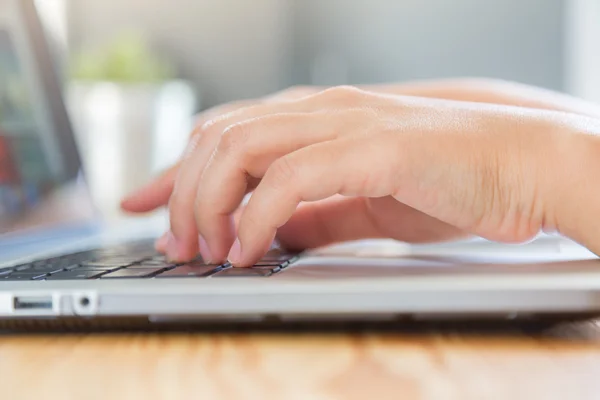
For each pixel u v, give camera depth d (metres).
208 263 0.50
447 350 0.34
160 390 0.27
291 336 0.37
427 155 0.45
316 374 0.29
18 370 0.31
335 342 0.36
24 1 1.00
